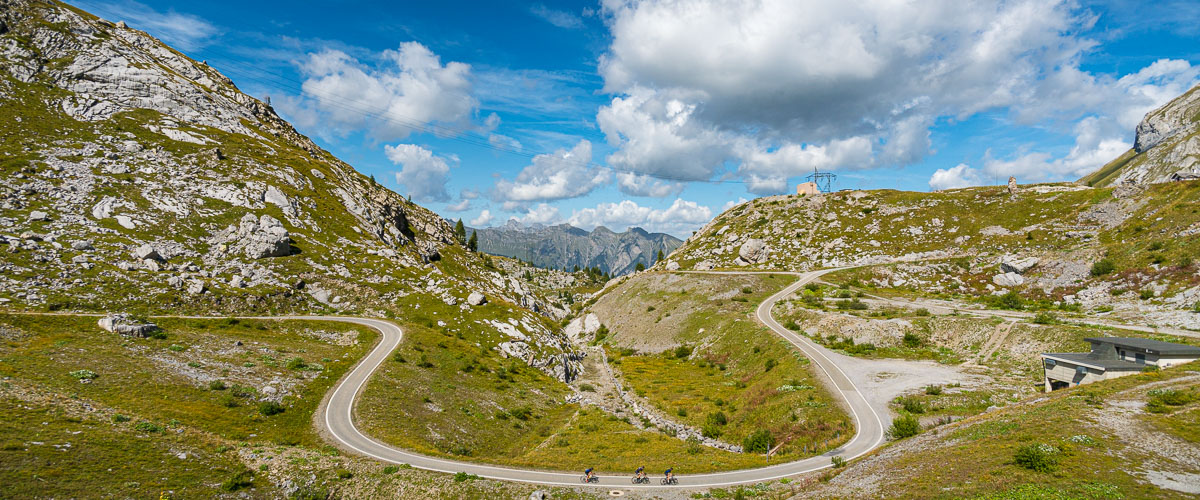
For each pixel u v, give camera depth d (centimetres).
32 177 9719
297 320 8550
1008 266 11931
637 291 15312
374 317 9838
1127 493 2436
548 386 8800
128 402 4469
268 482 3641
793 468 4328
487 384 7862
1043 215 14825
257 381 5747
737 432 6225
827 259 15800
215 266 9612
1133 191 13550
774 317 11094
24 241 8050
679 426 6681
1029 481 2725
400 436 5125
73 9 14925
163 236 9769
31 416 3609
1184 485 2464
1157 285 8838
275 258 10481
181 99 14500
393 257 12481
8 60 12338
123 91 13650
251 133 15488
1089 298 9712
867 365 7631
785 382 7181
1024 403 4819
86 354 5284
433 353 8281
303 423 5078
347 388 6134
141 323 6519
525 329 10712
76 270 7844
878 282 13250
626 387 9075
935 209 17062
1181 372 4634
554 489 3866
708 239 19850
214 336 6988
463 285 11850
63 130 11519
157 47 16288
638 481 4091
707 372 9675
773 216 19550
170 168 11744
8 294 6775
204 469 3591
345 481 3872
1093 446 3092
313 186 14025
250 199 11750
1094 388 4547
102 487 3025
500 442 6012
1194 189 11994
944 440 3944
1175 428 3212
